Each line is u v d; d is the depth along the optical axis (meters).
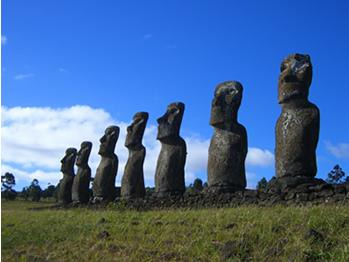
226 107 24.95
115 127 34.44
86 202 35.22
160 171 27.95
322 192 19.48
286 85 22.19
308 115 21.72
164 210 22.77
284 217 14.88
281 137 21.92
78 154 36.56
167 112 28.92
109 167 33.69
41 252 15.56
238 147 24.56
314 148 21.70
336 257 12.10
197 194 24.73
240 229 14.65
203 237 14.62
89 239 16.23
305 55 22.58
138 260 13.72
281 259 12.60
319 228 13.63
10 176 60.72
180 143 28.34
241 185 24.42
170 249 14.26
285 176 21.47
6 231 18.44
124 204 26.72
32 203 49.62
